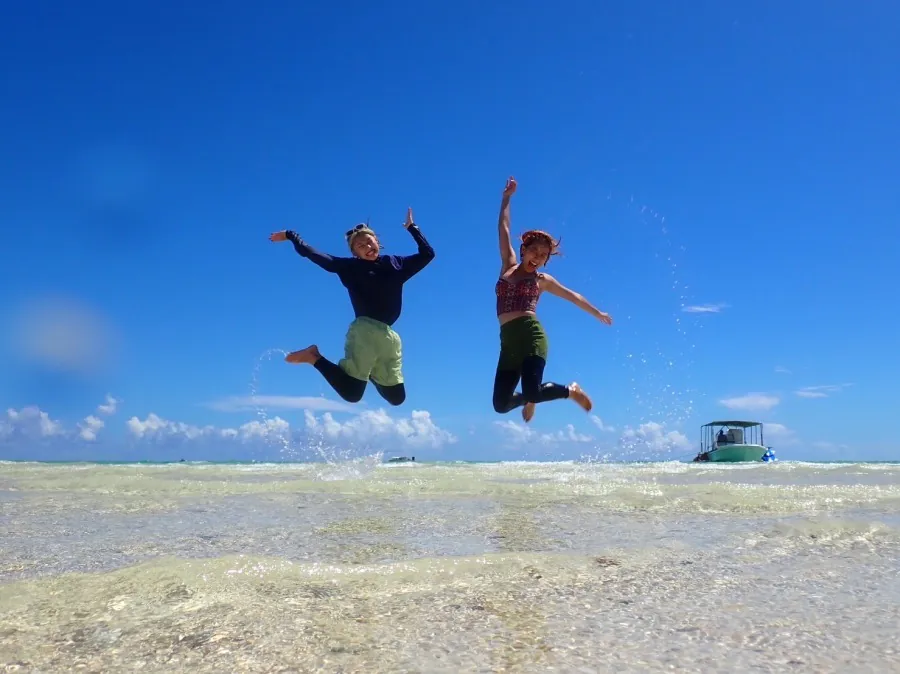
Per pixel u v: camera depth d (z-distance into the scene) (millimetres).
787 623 2275
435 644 2090
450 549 3680
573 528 4457
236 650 2055
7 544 3908
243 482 8508
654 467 17953
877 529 4180
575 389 5836
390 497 6590
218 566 3020
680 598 2611
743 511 5355
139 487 7598
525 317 5707
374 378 5941
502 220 6219
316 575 2961
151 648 2086
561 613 2416
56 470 12773
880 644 2053
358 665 1923
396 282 5984
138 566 3047
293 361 5633
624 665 1901
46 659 2012
